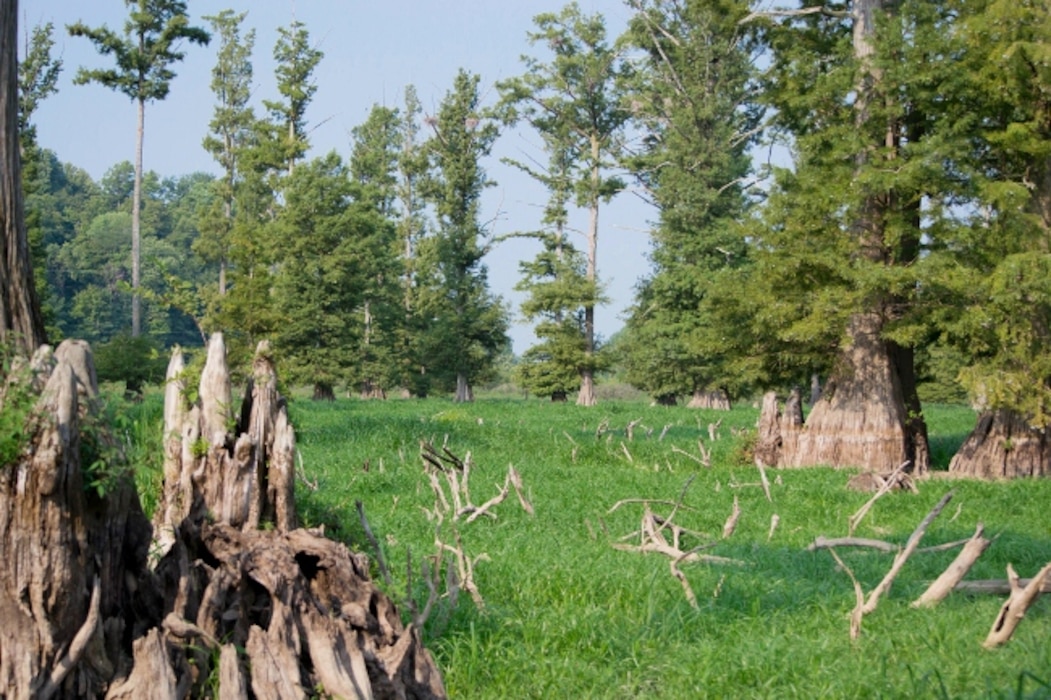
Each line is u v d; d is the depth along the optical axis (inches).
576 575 465.1
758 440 1026.7
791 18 1125.1
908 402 1022.4
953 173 969.5
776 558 566.9
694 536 620.7
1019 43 899.4
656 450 1065.5
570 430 1320.1
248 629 297.1
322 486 770.2
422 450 768.3
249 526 390.6
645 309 2476.6
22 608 257.9
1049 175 987.9
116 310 3924.7
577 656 375.6
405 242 3068.4
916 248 984.3
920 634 408.2
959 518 749.9
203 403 395.2
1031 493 853.8
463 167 2746.1
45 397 261.1
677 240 2258.9
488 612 401.4
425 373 2874.0
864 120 981.2
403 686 298.2
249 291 1481.3
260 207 2541.8
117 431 287.9
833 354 1027.3
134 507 292.5
